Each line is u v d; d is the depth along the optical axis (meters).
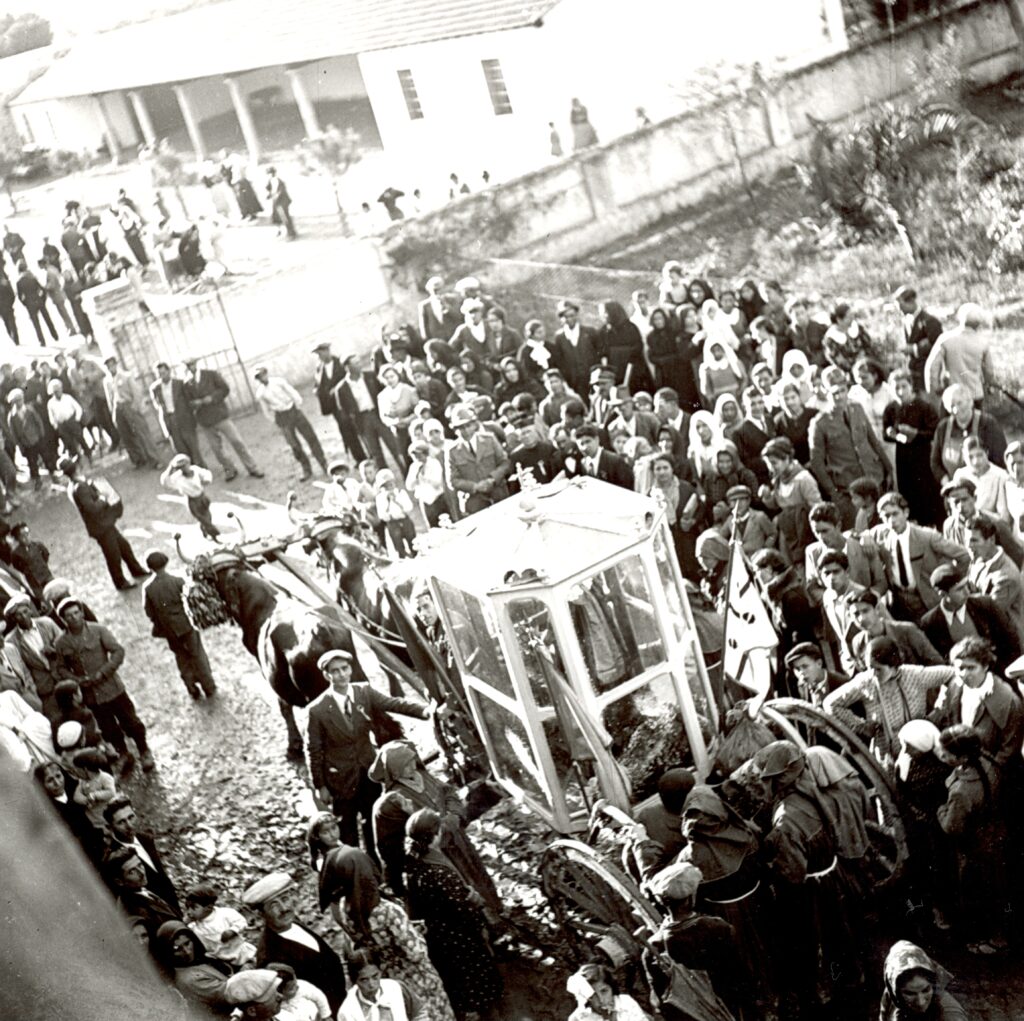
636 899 7.52
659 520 8.60
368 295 16.73
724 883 7.16
